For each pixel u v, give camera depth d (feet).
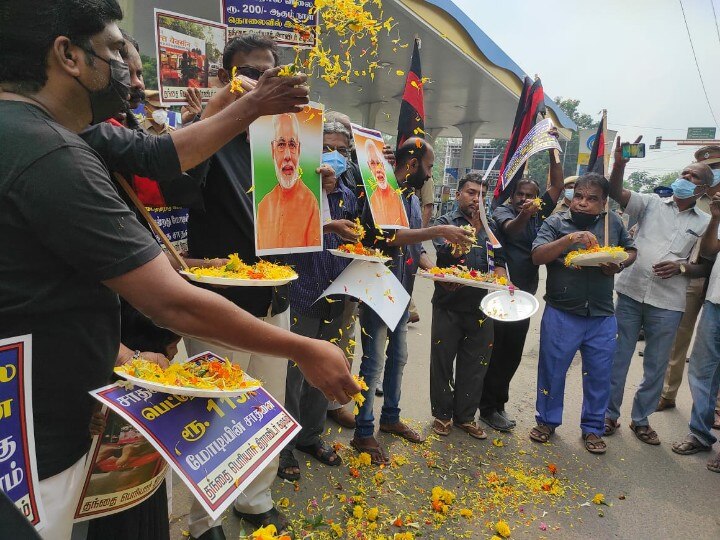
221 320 3.66
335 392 4.16
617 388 13.43
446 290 11.75
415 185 11.58
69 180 3.20
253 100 4.74
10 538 2.20
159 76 7.77
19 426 3.26
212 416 4.32
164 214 8.71
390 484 9.90
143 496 4.61
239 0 8.06
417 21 25.55
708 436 12.59
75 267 3.34
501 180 14.07
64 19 3.37
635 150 13.08
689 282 14.08
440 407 12.25
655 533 9.25
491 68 36.01
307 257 9.60
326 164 9.24
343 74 5.61
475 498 9.75
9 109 3.28
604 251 11.15
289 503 8.98
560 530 9.05
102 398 3.75
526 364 18.39
